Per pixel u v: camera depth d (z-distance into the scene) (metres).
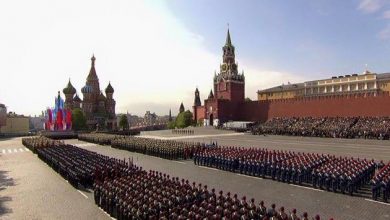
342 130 71.88
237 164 34.84
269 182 29.62
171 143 51.28
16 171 38.19
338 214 20.02
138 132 97.56
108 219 20.31
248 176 32.44
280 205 22.16
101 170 28.62
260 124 96.69
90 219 20.31
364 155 42.38
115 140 60.72
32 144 58.72
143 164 40.50
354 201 23.05
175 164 40.38
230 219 15.43
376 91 108.44
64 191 27.89
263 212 16.38
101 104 150.75
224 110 111.88
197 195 19.34
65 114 93.44
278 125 89.38
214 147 45.53
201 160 39.31
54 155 41.53
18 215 21.36
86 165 32.41
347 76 117.56
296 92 130.00
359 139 66.19
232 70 122.50
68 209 22.55
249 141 66.12
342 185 25.34
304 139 68.62
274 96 137.12
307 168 28.72
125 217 18.84
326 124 79.25
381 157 40.41
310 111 90.88
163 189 20.78
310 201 23.09
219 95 120.81
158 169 36.62
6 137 110.69
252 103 108.88
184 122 145.00
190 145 48.06
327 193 25.47
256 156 34.75
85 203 24.06
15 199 25.44
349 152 45.66
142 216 17.72
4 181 32.34
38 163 44.53
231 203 17.27
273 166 30.66
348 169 26.89
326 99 87.25
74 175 29.44
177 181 22.92
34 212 21.95
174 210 16.97
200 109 136.62
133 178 24.28
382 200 23.28
